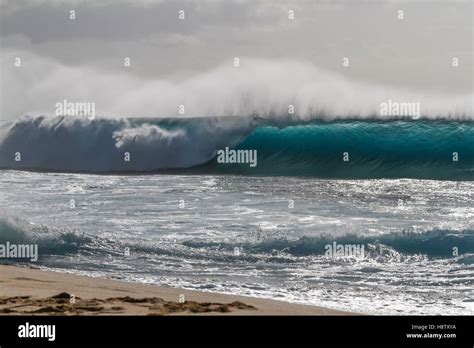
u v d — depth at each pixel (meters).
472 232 17.61
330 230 18.09
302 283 14.40
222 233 18.55
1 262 15.53
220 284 14.23
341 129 36.00
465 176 30.72
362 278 14.84
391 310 12.41
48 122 39.44
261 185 27.70
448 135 34.88
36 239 16.91
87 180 29.53
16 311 10.56
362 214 21.17
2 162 39.41
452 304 12.89
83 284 12.90
